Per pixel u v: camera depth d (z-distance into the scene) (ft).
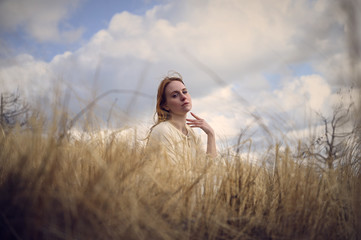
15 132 5.34
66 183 4.58
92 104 4.72
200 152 7.45
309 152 5.80
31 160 4.56
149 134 7.02
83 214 3.99
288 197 5.43
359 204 5.13
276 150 5.96
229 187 5.82
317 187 5.58
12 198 3.92
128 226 4.18
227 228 4.97
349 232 5.04
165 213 4.93
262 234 5.06
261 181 6.43
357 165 5.98
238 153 6.11
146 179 5.37
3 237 3.80
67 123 4.70
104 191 4.24
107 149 5.32
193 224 4.90
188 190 5.12
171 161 6.89
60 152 4.41
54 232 3.84
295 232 4.98
